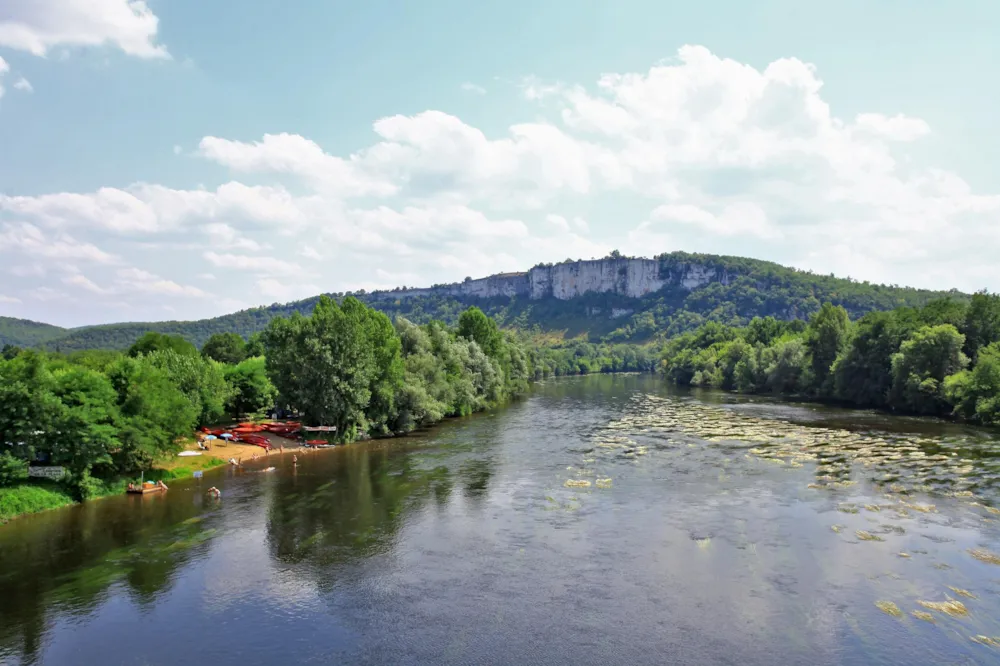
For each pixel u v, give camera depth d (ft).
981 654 84.99
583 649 88.63
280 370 276.41
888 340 367.45
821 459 208.44
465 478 191.93
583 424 318.04
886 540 128.06
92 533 140.87
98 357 397.60
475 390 390.63
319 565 121.49
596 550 126.72
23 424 157.38
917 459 204.03
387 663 86.17
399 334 346.95
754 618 96.43
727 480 182.80
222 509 159.43
